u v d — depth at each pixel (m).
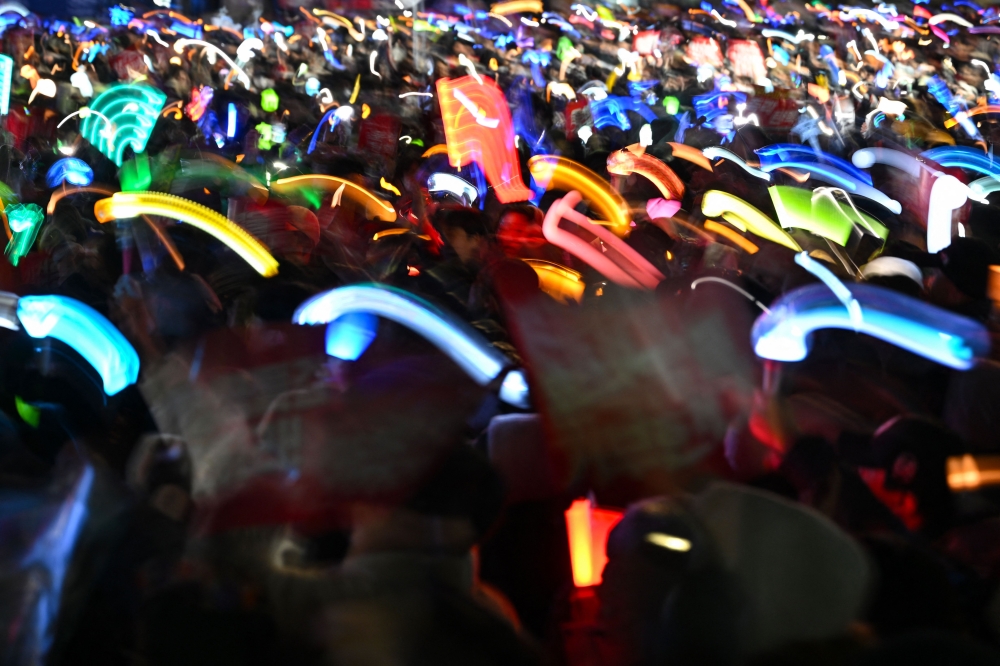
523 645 2.35
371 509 2.38
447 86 10.32
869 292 4.71
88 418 3.77
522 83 19.69
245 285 5.07
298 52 26.69
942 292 4.93
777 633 2.32
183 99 17.77
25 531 2.69
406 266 6.55
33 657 2.54
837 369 4.15
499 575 3.25
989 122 18.16
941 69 24.95
